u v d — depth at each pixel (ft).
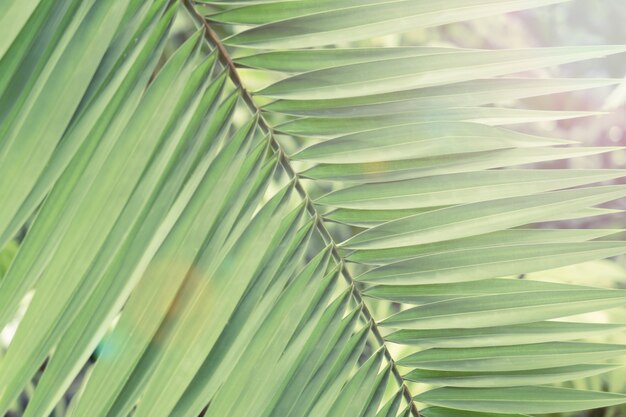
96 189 4.28
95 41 4.17
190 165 4.46
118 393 4.40
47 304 4.24
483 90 4.63
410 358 5.05
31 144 4.13
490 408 5.09
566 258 4.84
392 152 4.72
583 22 11.50
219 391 4.62
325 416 4.87
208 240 4.54
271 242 4.71
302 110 4.65
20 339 4.22
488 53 4.54
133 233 4.39
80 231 4.27
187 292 4.50
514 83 4.60
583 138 10.57
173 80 4.36
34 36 4.15
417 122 4.68
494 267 4.88
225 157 4.54
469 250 4.87
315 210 4.79
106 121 4.29
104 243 4.32
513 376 5.04
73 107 4.15
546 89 4.60
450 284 4.94
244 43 4.50
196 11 4.43
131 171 4.31
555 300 4.89
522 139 4.68
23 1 4.01
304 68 4.58
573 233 4.81
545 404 5.06
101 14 4.18
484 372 5.05
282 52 4.55
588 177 4.69
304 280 4.77
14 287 4.19
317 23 4.50
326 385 4.88
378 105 4.66
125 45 4.27
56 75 4.15
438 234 4.83
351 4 4.48
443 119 4.68
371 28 4.51
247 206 4.63
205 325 4.51
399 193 4.80
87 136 4.27
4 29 4.00
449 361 5.04
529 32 11.15
